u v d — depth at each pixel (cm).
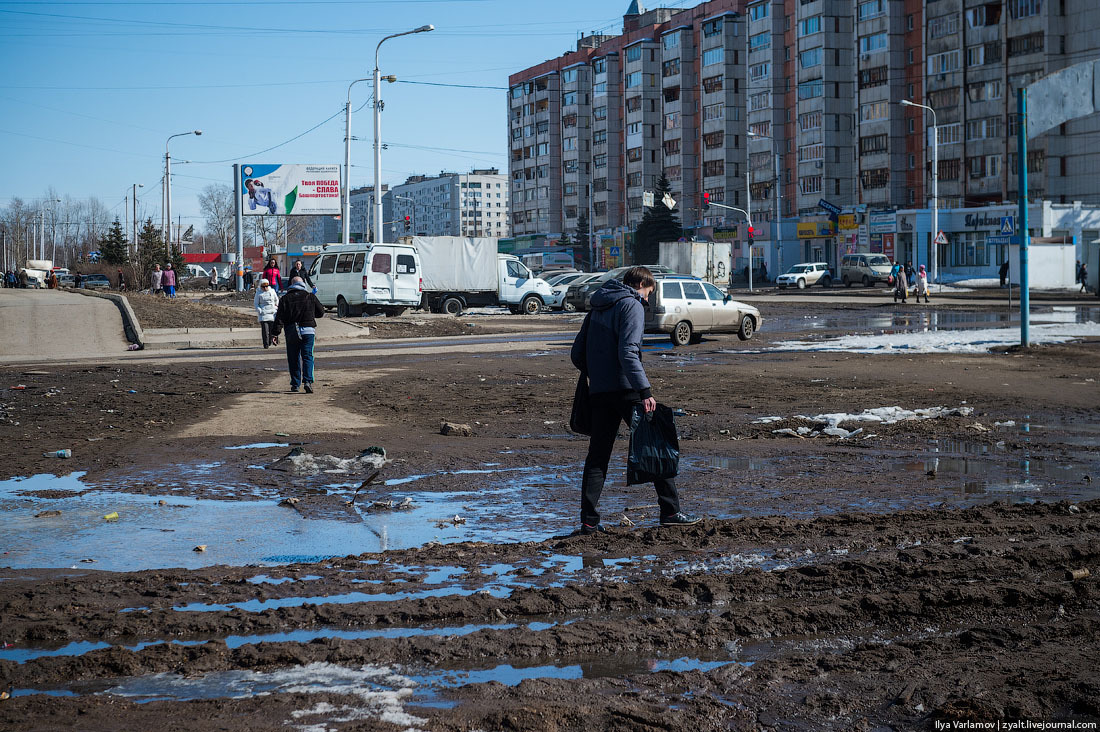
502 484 812
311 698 367
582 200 12569
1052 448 966
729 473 848
